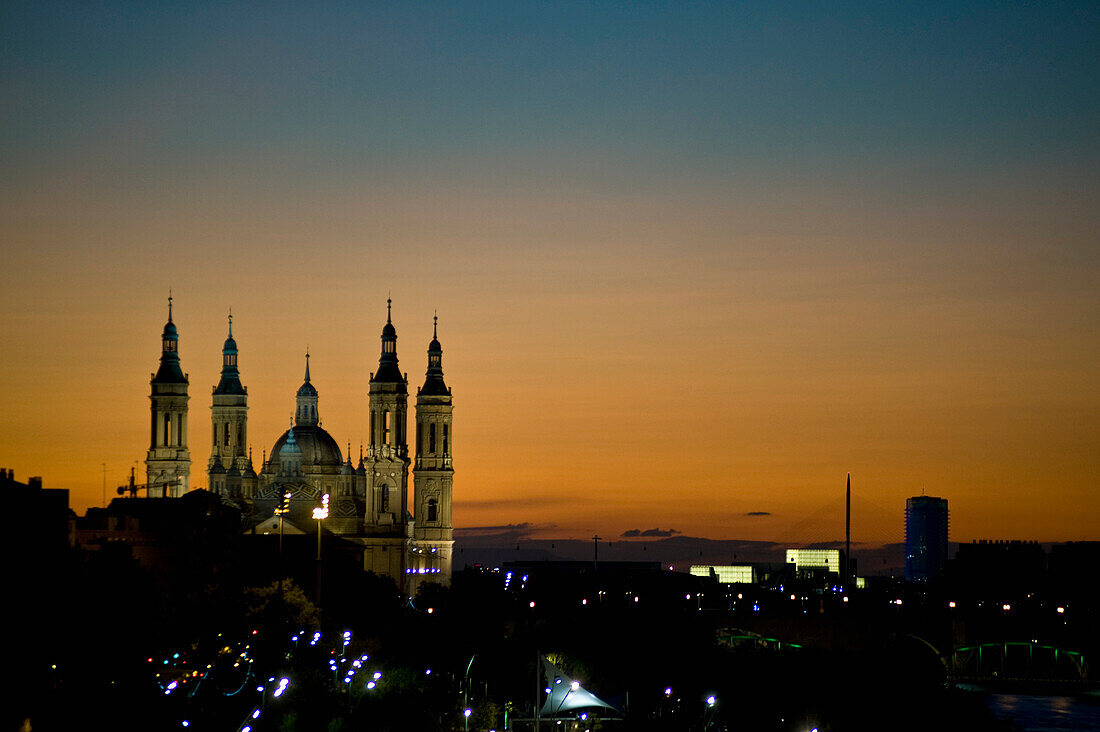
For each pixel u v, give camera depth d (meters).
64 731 193.25
